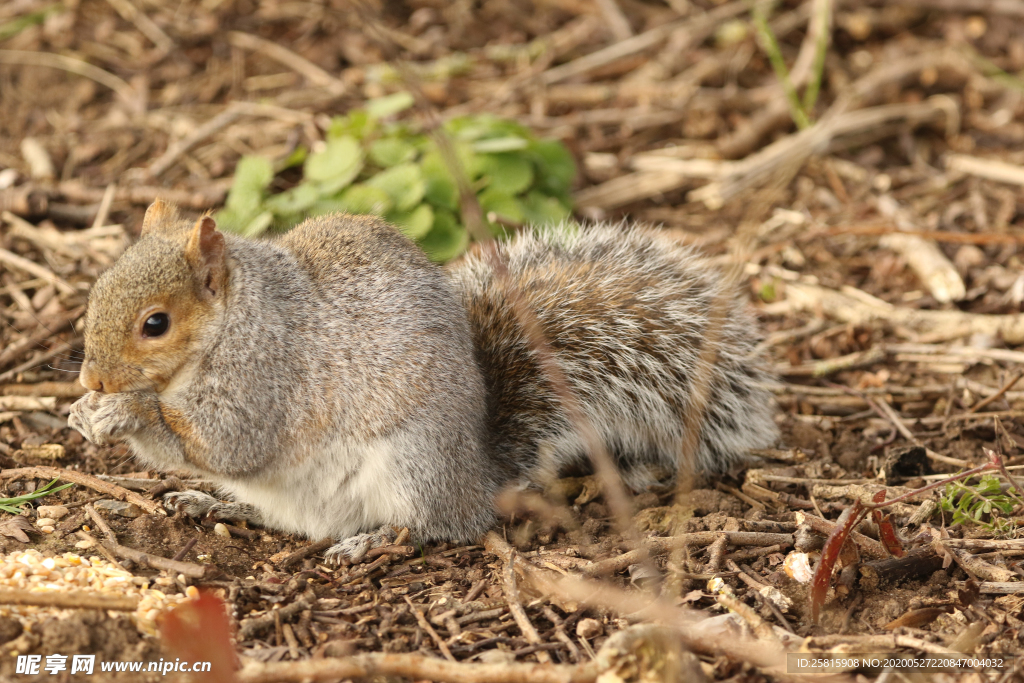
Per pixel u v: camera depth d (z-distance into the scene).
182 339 8.26
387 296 8.87
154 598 7.67
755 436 10.61
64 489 9.44
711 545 8.78
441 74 17.89
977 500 9.17
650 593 8.21
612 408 10.08
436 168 13.75
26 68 17.89
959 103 17.59
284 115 16.69
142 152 16.14
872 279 14.14
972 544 8.62
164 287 8.12
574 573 8.45
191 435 8.48
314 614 8.02
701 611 7.95
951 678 7.06
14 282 12.81
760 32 17.23
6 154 15.84
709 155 16.81
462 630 7.93
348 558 8.77
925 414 11.67
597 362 10.12
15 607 7.35
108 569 8.14
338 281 8.88
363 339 8.70
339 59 18.42
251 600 8.15
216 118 16.66
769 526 9.19
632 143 17.14
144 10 19.30
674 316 10.36
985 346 12.51
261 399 8.46
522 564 8.57
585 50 18.86
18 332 11.94
